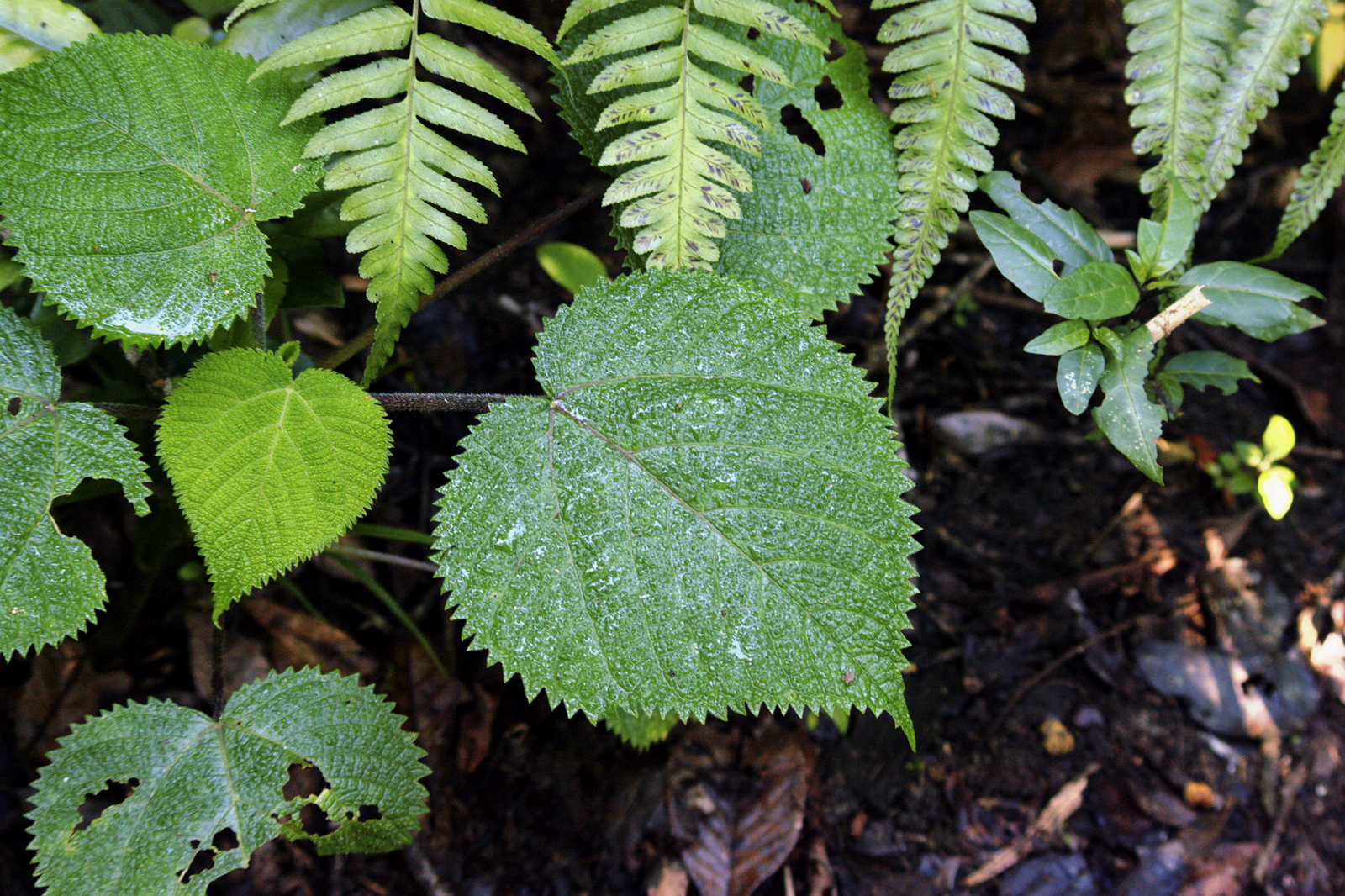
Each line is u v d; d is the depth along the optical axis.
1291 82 1.60
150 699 0.80
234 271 0.78
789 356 0.79
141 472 0.77
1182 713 1.18
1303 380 1.46
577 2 0.79
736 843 1.04
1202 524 1.31
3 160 0.76
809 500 0.78
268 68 0.77
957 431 1.32
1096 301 0.84
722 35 0.81
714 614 0.78
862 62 0.86
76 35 0.83
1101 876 1.07
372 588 1.00
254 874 1.00
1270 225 1.57
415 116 0.79
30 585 0.76
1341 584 1.28
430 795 1.04
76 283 0.76
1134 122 0.85
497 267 1.31
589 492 0.78
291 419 0.77
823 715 1.11
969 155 0.83
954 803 1.09
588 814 1.05
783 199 0.84
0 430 0.76
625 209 0.80
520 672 0.77
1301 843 1.10
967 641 1.20
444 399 0.80
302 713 0.82
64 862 0.78
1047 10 1.59
